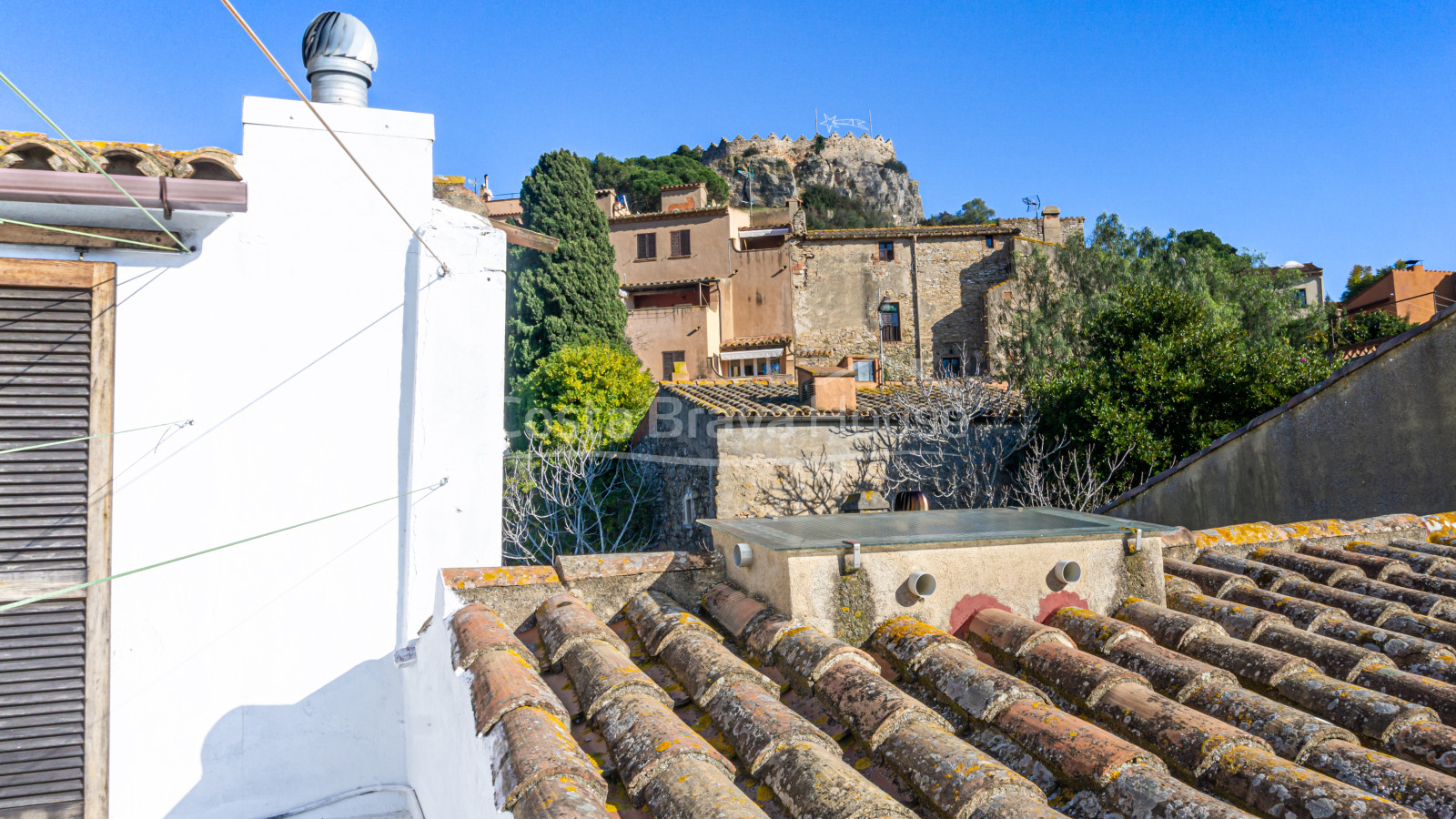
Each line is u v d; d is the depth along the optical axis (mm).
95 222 3689
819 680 2625
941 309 29750
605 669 2592
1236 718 2479
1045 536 3242
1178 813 1877
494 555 3924
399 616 3900
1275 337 23266
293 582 3822
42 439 3590
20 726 3488
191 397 3781
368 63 4395
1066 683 2662
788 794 2018
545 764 1909
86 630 3582
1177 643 3059
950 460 15578
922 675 2734
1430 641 3115
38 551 3559
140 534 3676
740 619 3084
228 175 3924
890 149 77625
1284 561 4164
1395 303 33938
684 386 18016
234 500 3791
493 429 3986
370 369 3990
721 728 2396
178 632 3688
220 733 3701
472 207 5145
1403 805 1978
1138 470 14508
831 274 30234
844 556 3025
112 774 3576
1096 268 24953
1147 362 14883
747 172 71375
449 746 2832
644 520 17641
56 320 3641
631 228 33406
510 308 26172
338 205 4020
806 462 14797
